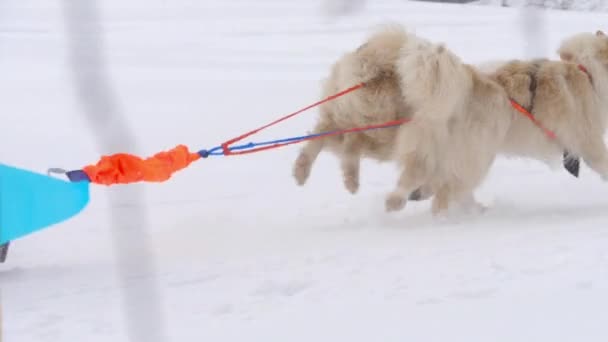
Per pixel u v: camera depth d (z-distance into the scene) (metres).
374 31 8.65
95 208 9.81
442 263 6.49
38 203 5.90
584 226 7.95
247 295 5.93
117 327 5.29
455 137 8.34
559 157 9.56
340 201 10.12
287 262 6.95
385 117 8.25
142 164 6.79
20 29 25.86
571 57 9.45
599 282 5.59
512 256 6.57
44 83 17.47
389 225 8.67
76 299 6.09
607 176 9.48
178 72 19.55
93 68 19.64
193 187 10.84
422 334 4.74
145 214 9.55
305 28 28.80
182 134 13.55
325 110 8.92
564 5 37.53
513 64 9.12
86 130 13.57
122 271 7.03
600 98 9.30
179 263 7.25
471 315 5.03
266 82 18.44
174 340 4.96
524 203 9.74
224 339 4.93
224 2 35.94
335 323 5.09
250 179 11.29
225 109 15.59
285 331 5.00
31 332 5.26
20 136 13.14
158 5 34.00
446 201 8.69
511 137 9.00
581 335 4.52
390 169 11.89
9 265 7.58
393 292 5.73
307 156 9.07
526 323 4.78
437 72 7.83
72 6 31.69
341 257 7.02
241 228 8.85
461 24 30.31
